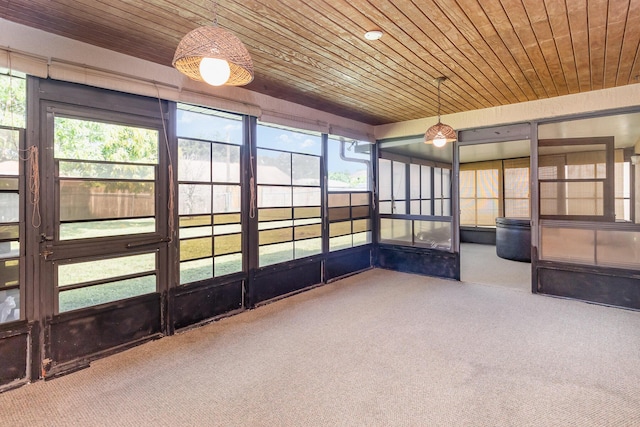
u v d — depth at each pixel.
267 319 3.45
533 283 4.24
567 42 2.58
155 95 2.89
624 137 3.74
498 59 2.90
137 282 2.91
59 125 2.46
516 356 2.59
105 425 1.87
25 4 2.03
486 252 7.42
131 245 2.85
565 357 2.56
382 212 5.69
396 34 2.46
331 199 4.92
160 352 2.74
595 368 2.39
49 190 2.43
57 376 2.39
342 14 2.19
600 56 2.84
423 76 3.32
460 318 3.39
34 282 2.37
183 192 3.21
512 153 7.57
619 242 3.72
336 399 2.08
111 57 2.70
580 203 4.01
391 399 2.07
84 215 2.60
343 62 2.97
